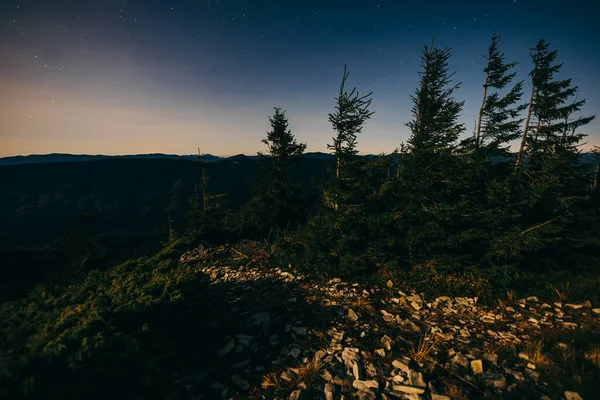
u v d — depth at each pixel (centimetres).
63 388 363
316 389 496
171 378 494
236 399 468
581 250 1243
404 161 1249
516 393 484
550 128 1753
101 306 499
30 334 429
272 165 1711
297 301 866
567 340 658
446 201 1124
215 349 599
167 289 592
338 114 1209
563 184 1205
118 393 426
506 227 1109
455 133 1227
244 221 1722
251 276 1093
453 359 585
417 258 1080
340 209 1124
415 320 787
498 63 1727
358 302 867
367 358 585
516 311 847
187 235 1811
